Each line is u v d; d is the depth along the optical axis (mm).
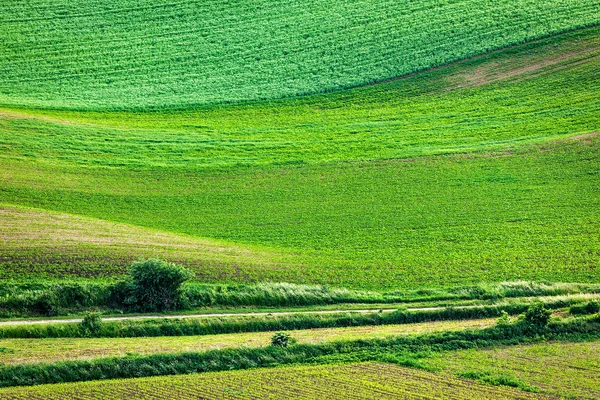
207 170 144500
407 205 131000
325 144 155250
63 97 173125
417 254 114188
